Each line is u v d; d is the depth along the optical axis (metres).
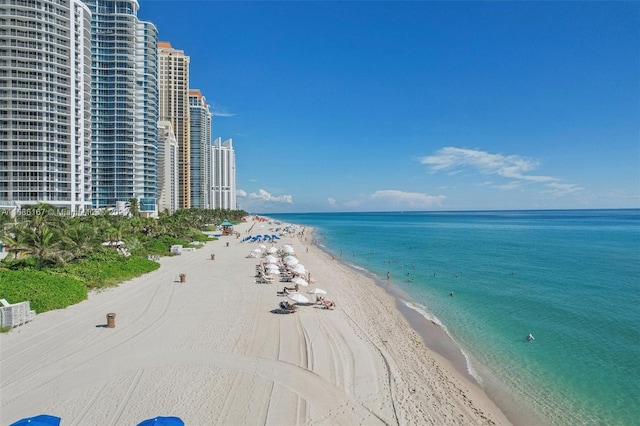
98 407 15.74
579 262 58.72
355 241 99.56
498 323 29.23
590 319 29.97
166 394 16.84
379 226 187.38
